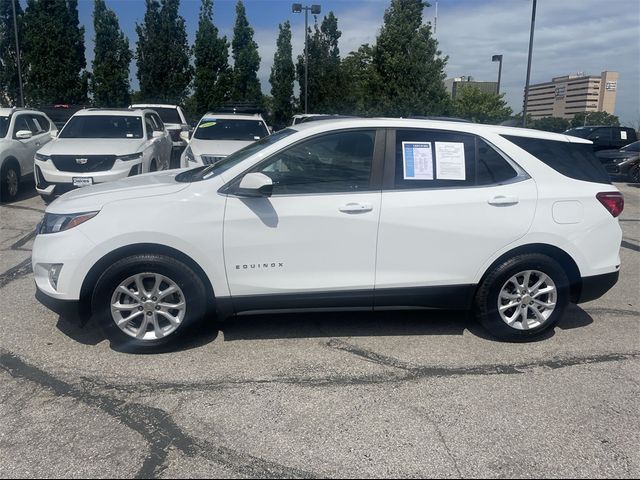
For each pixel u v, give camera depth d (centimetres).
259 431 329
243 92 3481
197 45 3144
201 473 290
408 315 516
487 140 447
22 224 870
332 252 424
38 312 504
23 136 1073
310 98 3528
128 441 316
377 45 2584
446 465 301
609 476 295
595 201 454
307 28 3059
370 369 410
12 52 3038
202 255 413
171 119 1905
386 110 2547
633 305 565
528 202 441
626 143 2241
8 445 310
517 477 293
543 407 362
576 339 474
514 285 453
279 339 457
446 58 2641
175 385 381
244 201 416
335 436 325
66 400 359
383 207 424
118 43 3045
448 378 399
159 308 421
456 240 435
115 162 941
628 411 359
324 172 429
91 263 405
